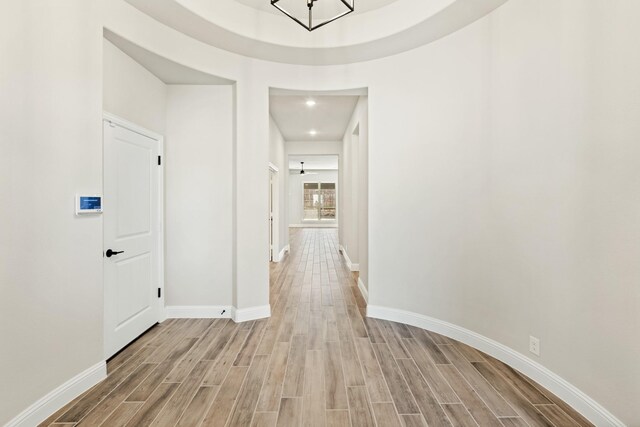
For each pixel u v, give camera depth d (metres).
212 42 3.03
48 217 1.84
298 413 1.86
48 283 1.84
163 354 2.60
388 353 2.62
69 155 1.96
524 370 2.25
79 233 2.05
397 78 3.27
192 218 3.40
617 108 1.61
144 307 3.02
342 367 2.39
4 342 1.61
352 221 5.91
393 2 2.86
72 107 1.99
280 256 7.10
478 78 2.63
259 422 1.78
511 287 2.37
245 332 3.05
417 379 2.22
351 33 3.07
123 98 2.64
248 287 3.38
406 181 3.25
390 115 3.33
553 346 2.02
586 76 1.78
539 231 2.12
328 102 4.96
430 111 3.04
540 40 2.09
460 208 2.82
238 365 2.42
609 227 1.65
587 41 1.77
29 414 1.71
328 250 8.37
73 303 2.00
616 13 1.61
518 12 2.27
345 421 1.79
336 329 3.14
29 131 1.73
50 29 1.84
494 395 2.02
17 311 1.67
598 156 1.71
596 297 1.73
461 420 1.79
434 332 3.05
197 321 3.33
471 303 2.74
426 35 2.89
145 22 2.56
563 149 1.93
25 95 1.71
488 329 2.59
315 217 15.94
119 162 2.62
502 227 2.44
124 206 2.70
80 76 2.04
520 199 2.27
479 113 2.63
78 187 2.03
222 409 1.89
